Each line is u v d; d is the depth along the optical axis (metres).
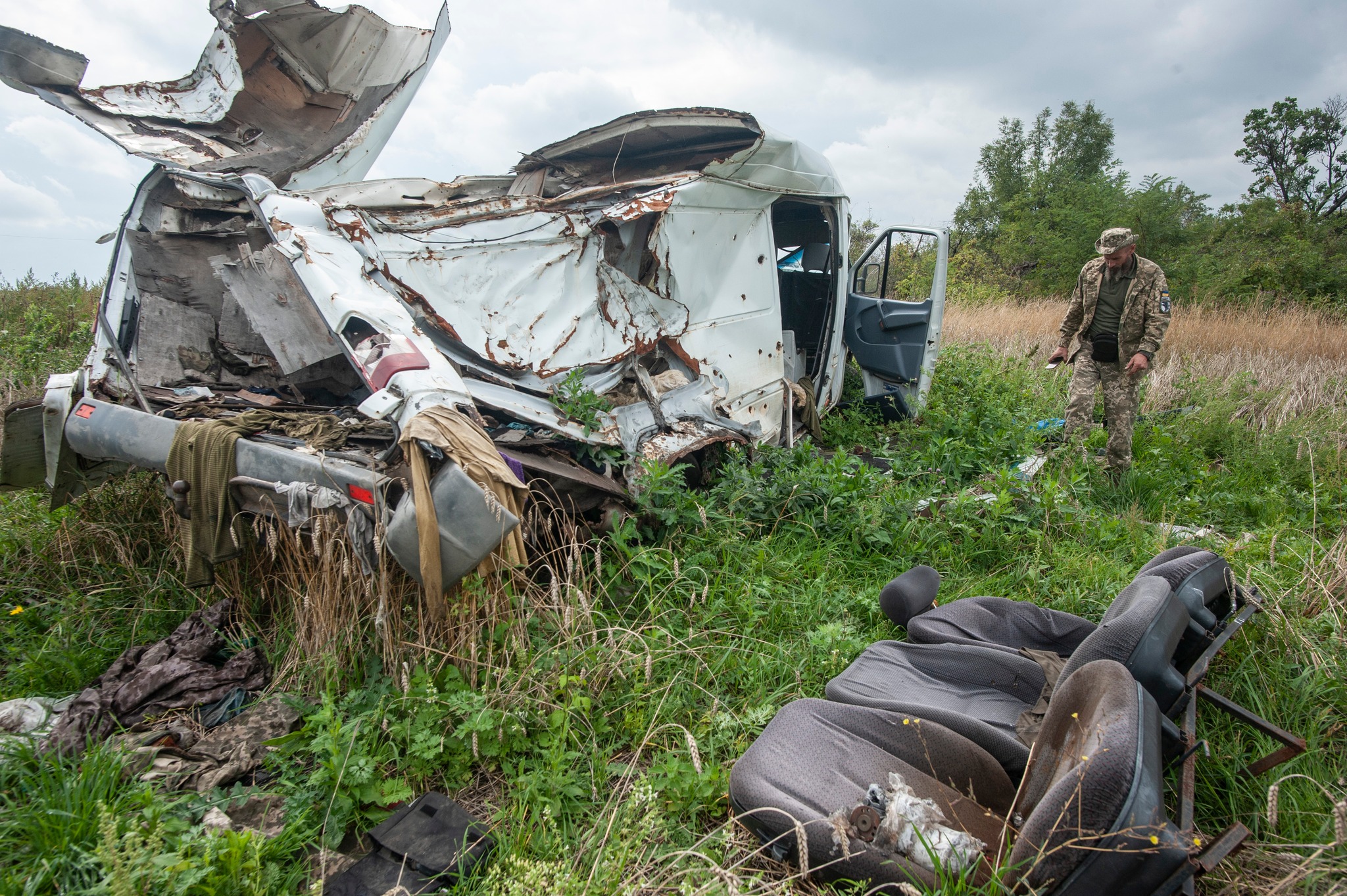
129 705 2.62
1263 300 12.88
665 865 2.01
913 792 1.93
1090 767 1.47
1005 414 5.96
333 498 2.58
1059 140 24.81
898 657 2.73
